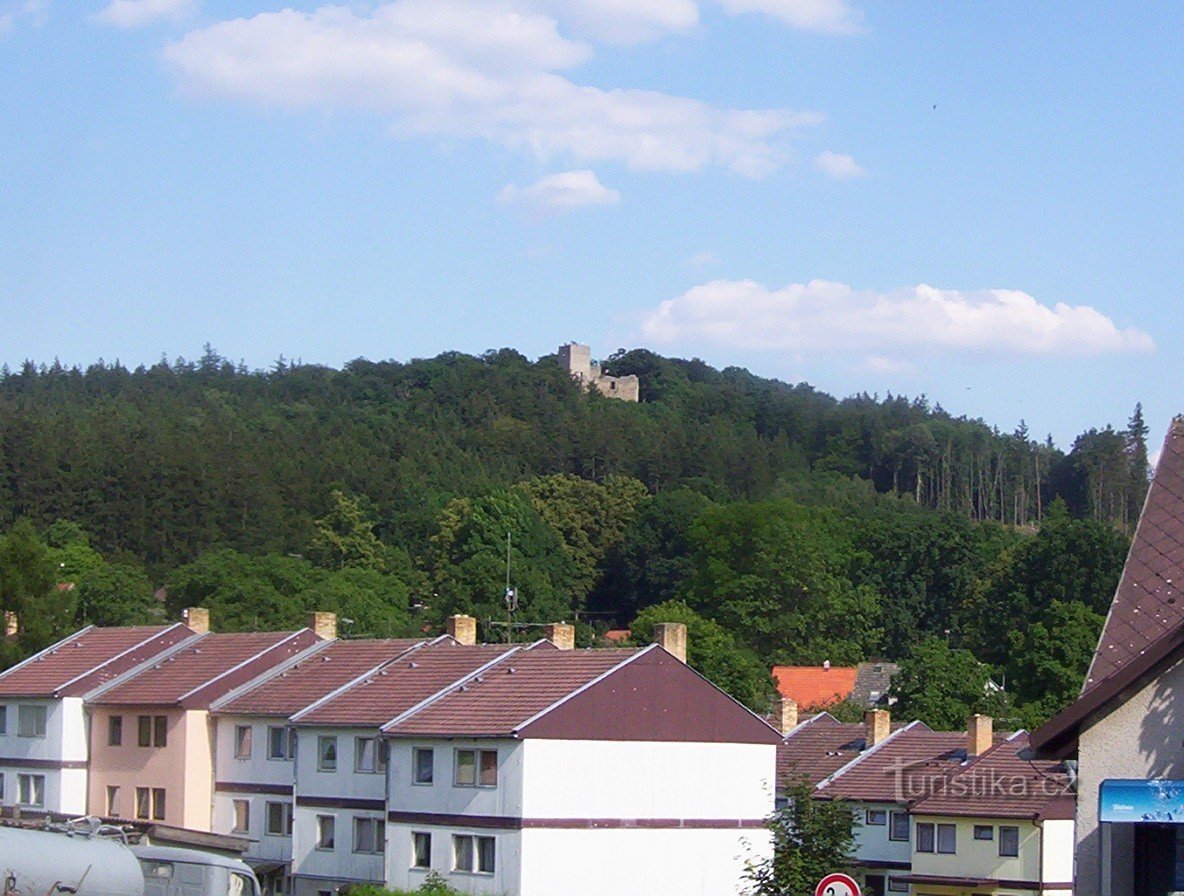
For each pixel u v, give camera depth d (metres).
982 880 62.78
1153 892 21.66
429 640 66.44
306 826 60.50
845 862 33.41
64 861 36.16
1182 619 22.31
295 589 131.12
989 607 121.62
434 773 55.62
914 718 90.94
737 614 134.50
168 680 69.38
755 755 57.81
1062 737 22.72
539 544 156.62
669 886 55.16
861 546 154.12
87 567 135.50
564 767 53.59
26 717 72.94
